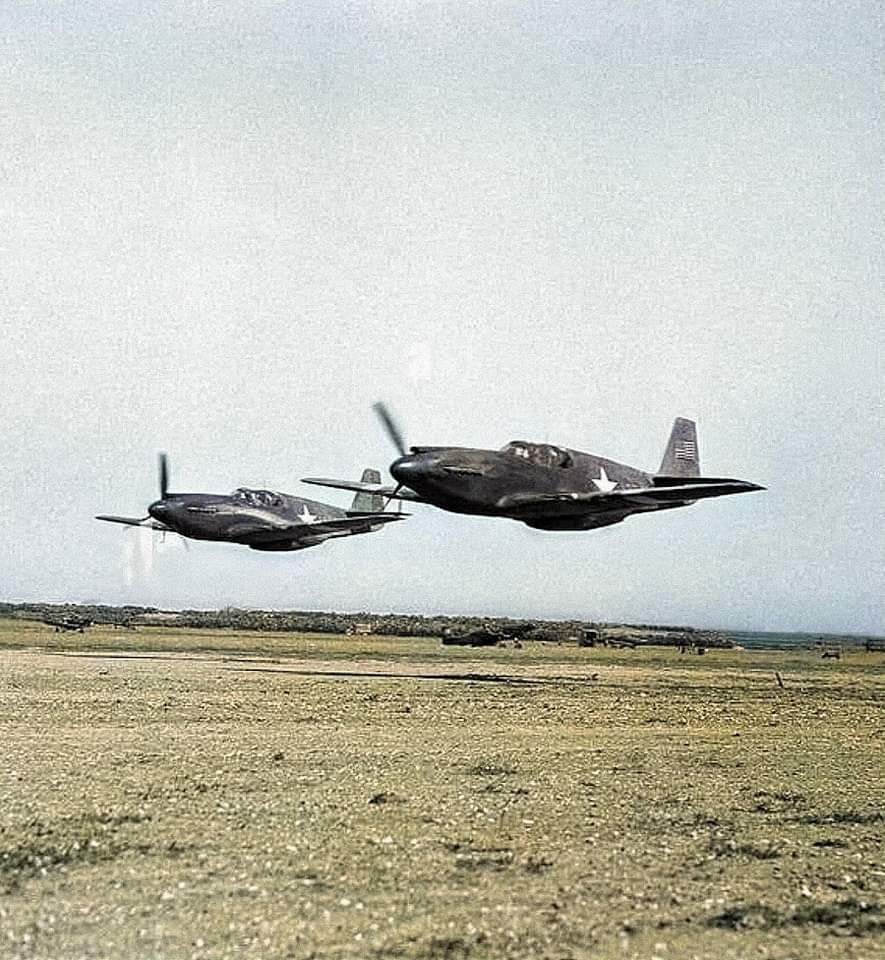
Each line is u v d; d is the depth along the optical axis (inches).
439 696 1398.9
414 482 1644.9
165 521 2288.4
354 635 4734.3
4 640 2935.5
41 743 793.6
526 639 4635.8
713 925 370.6
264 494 2384.4
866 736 1040.8
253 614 6368.1
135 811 530.6
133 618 5777.6
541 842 488.7
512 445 1729.8
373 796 596.4
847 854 486.9
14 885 394.0
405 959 324.5
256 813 534.9
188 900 379.9
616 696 1523.1
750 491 1694.1
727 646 4872.0
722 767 775.7
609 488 1819.6
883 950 350.0
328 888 399.5
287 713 1091.3
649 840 502.6
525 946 340.2
